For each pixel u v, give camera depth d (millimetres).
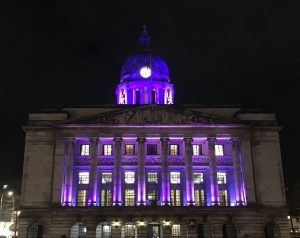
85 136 79812
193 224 74312
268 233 77500
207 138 80625
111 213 74500
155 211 74812
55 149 79625
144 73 104500
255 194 78000
